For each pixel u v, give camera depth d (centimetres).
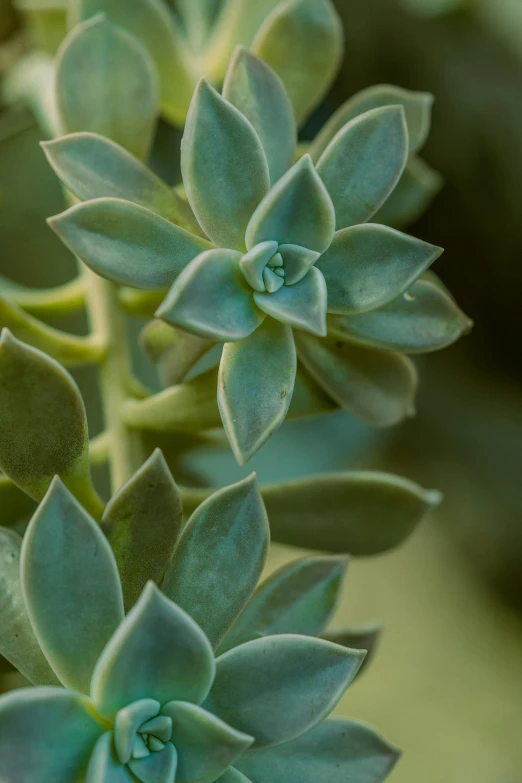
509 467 90
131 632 39
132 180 43
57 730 39
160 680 39
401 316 44
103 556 40
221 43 51
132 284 41
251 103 43
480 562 90
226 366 42
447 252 89
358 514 47
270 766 42
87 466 43
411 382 45
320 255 42
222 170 42
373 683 82
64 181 43
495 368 92
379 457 88
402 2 81
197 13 54
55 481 40
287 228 42
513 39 82
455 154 85
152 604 38
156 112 47
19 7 55
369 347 44
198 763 39
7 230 59
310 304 42
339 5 82
